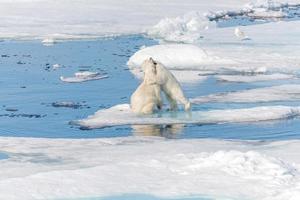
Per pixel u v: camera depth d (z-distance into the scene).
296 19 115.06
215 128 35.22
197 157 23.73
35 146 29.27
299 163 22.88
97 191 19.95
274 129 34.84
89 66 63.84
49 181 20.88
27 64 65.25
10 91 49.72
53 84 53.12
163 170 22.02
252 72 58.56
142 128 35.56
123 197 19.45
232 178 20.78
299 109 39.31
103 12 118.62
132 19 108.75
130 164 22.84
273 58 66.00
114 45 81.06
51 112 41.41
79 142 30.28
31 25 99.94
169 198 19.28
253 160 22.08
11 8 124.62
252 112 38.66
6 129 36.38
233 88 50.19
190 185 20.33
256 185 20.03
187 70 60.53
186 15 103.94
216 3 142.25
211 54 68.81
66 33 90.94
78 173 21.73
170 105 39.97
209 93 47.91
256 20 114.12
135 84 52.88
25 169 23.30
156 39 87.88
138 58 65.38
